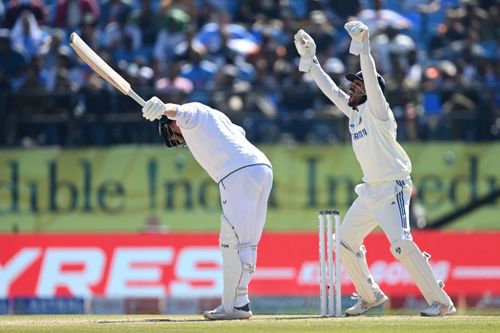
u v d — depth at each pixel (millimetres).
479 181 51875
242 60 58750
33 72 55344
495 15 62250
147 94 53406
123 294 47125
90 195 52094
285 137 52625
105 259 47562
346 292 44562
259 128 52625
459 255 48156
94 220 52062
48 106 53625
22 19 60750
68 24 62406
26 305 47344
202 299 46844
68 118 53344
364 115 30234
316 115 52781
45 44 59406
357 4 62312
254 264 30312
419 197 51844
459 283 47906
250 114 52531
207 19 62344
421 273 30562
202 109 30219
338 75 55344
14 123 53438
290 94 54188
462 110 54281
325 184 51750
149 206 51938
